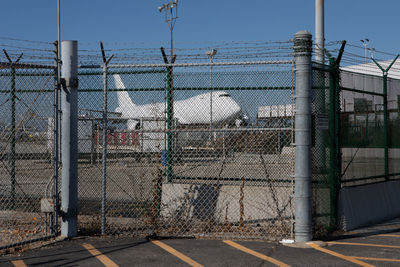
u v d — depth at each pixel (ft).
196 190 25.88
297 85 21.09
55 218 21.48
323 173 23.79
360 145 27.71
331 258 18.24
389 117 30.91
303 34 21.12
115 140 44.47
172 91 25.26
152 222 23.95
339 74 24.75
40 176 37.04
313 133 22.40
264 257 18.31
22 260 17.70
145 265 17.03
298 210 21.04
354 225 25.22
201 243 20.86
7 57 23.71
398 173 31.68
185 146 27.55
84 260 17.71
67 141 21.83
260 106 23.89
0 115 24.45
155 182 25.09
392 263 17.47
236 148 27.37
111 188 38.45
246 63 21.94
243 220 24.77
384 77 30.37
